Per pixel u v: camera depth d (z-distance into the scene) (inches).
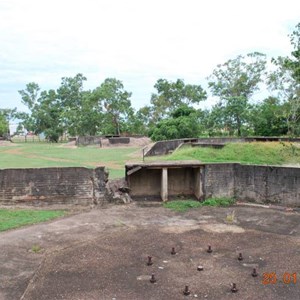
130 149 1429.6
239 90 1881.2
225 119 1640.0
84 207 595.8
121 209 586.9
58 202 597.3
